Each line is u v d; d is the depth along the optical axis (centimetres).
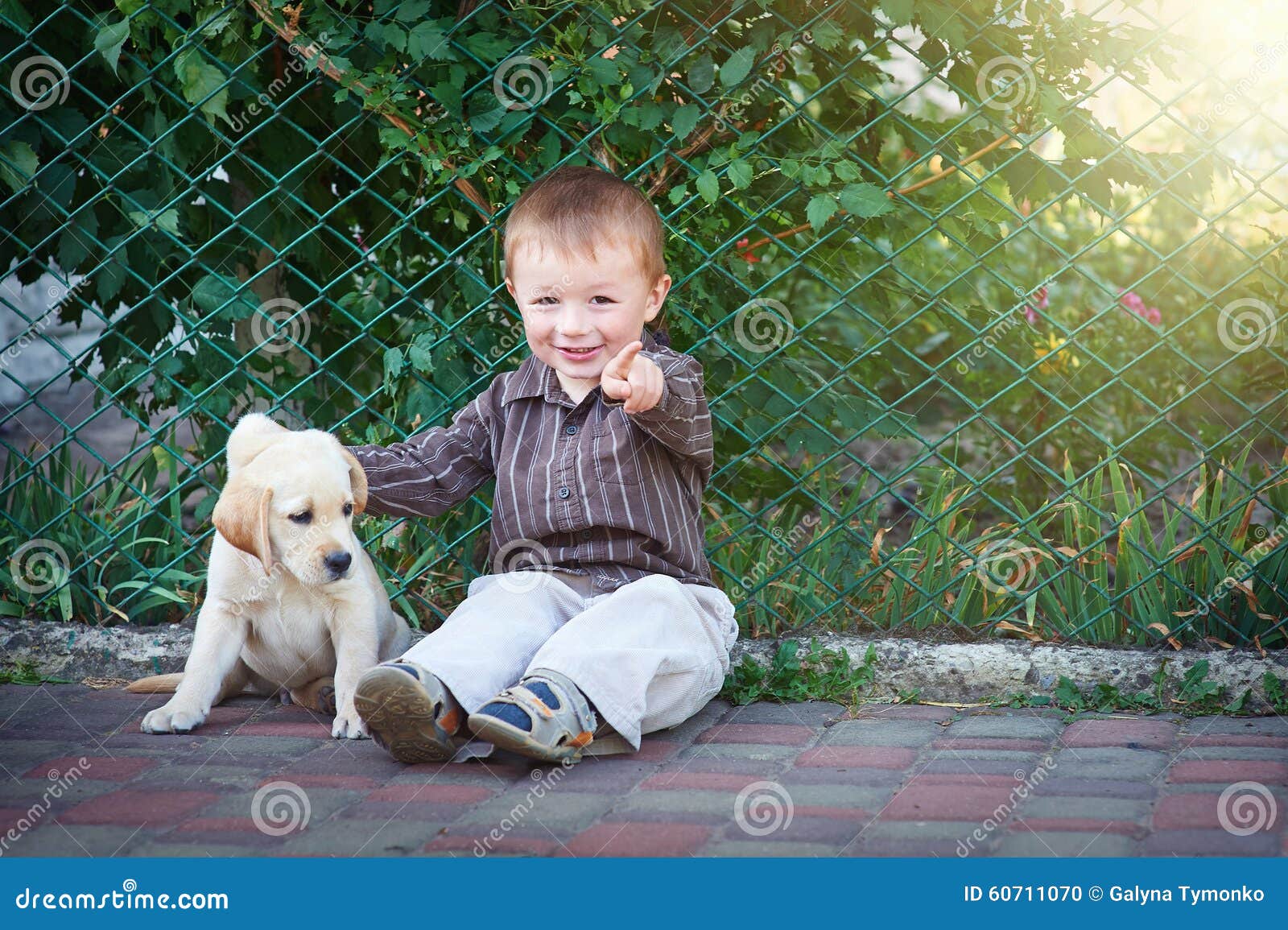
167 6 304
